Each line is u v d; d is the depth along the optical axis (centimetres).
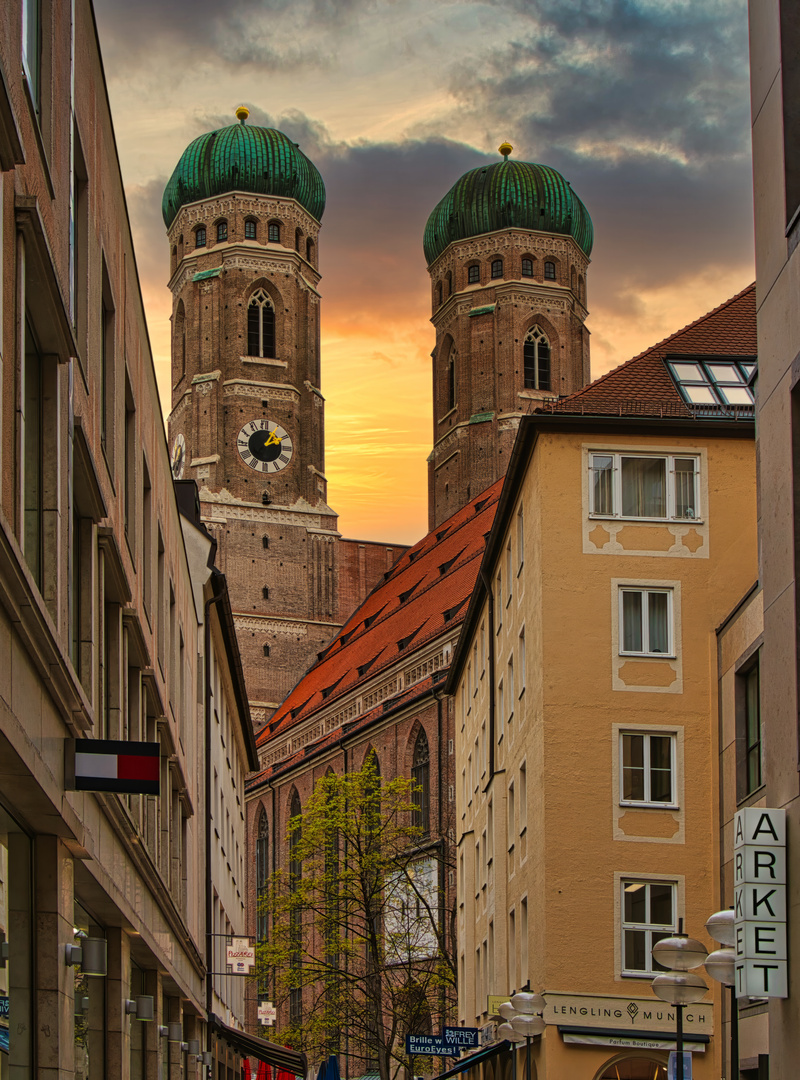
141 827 2738
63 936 1773
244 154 13525
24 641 1455
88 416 2062
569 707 3897
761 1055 2814
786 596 1970
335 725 10969
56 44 1741
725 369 4291
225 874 6188
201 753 4966
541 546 3988
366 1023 6488
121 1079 2367
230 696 6638
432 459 14112
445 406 14025
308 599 13200
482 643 5725
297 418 13388
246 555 13050
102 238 2255
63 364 1725
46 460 1689
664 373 4253
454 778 8731
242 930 7938
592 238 14375
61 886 1767
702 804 3850
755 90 2167
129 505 2723
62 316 1661
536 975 3916
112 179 2381
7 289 1423
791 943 1919
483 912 5491
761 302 2117
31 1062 1700
